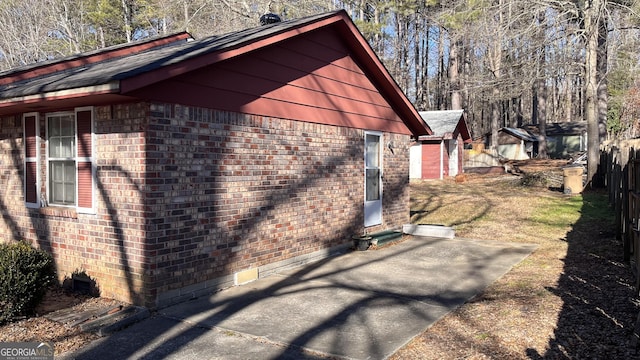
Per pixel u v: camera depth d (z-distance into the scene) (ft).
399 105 36.29
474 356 14.08
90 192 20.44
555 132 138.82
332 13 27.20
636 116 139.44
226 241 21.86
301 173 26.76
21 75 23.41
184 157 19.81
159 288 18.81
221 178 21.61
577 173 53.88
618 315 16.97
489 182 73.41
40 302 18.79
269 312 18.53
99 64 24.03
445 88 134.82
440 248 31.42
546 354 14.01
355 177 31.76
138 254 18.79
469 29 65.92
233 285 22.22
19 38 94.63
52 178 22.68
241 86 22.66
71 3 96.58
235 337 16.03
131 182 18.85
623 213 27.66
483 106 188.85
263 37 22.53
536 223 39.47
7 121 24.29
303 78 26.86
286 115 25.54
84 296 20.53
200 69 20.44
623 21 59.11
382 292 21.21
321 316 18.01
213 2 80.94
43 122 22.72
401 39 118.21
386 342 15.35
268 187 24.38
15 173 23.99
